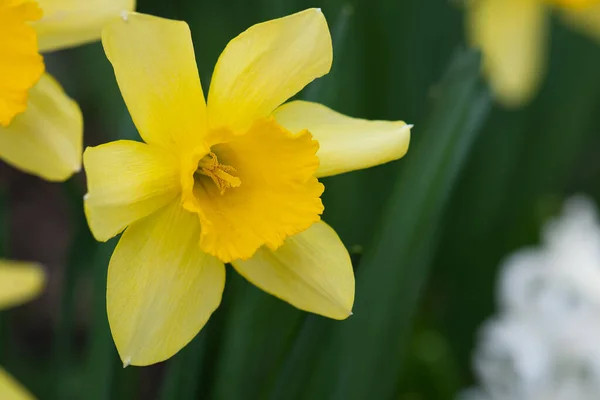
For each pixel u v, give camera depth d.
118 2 0.44
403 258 0.50
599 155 0.88
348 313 0.42
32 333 0.79
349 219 0.60
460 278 0.72
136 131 0.43
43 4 0.43
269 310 0.51
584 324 0.55
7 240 0.52
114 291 0.41
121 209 0.40
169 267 0.41
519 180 0.73
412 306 0.51
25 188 0.88
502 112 0.71
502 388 0.56
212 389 0.45
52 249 0.84
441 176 0.49
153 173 0.41
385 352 0.51
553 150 0.73
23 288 0.47
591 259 0.56
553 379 0.55
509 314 0.57
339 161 0.42
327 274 0.42
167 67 0.41
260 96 0.42
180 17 0.61
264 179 0.42
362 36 0.64
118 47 0.40
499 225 0.72
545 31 0.70
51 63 0.82
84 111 0.84
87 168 0.40
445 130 0.49
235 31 0.61
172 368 0.44
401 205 0.50
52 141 0.42
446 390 0.58
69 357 0.51
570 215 0.62
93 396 0.46
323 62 0.42
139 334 0.41
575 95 0.72
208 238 0.41
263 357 0.53
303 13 0.41
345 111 0.61
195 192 0.43
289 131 0.42
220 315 0.43
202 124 0.41
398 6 0.65
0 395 0.46
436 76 0.69
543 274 0.56
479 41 0.68
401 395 0.58
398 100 0.66
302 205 0.42
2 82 0.42
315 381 0.50
